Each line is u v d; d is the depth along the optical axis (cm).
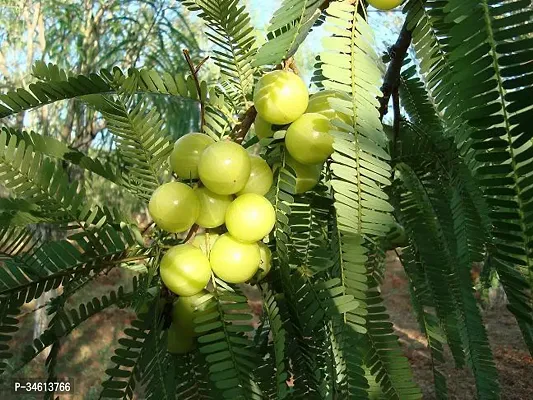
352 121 22
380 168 22
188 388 27
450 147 32
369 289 28
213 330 25
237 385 23
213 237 26
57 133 130
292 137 25
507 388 135
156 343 25
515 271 17
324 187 28
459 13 16
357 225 22
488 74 15
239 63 28
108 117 28
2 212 25
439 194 35
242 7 27
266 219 25
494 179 16
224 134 29
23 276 24
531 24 15
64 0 128
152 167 28
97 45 127
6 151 24
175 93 29
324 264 27
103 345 167
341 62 22
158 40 127
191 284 24
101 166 29
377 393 26
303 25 21
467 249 31
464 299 33
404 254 39
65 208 25
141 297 25
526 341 25
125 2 128
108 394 24
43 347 25
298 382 27
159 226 25
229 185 24
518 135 15
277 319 24
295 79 25
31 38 138
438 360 38
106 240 25
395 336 27
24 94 26
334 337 25
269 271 27
